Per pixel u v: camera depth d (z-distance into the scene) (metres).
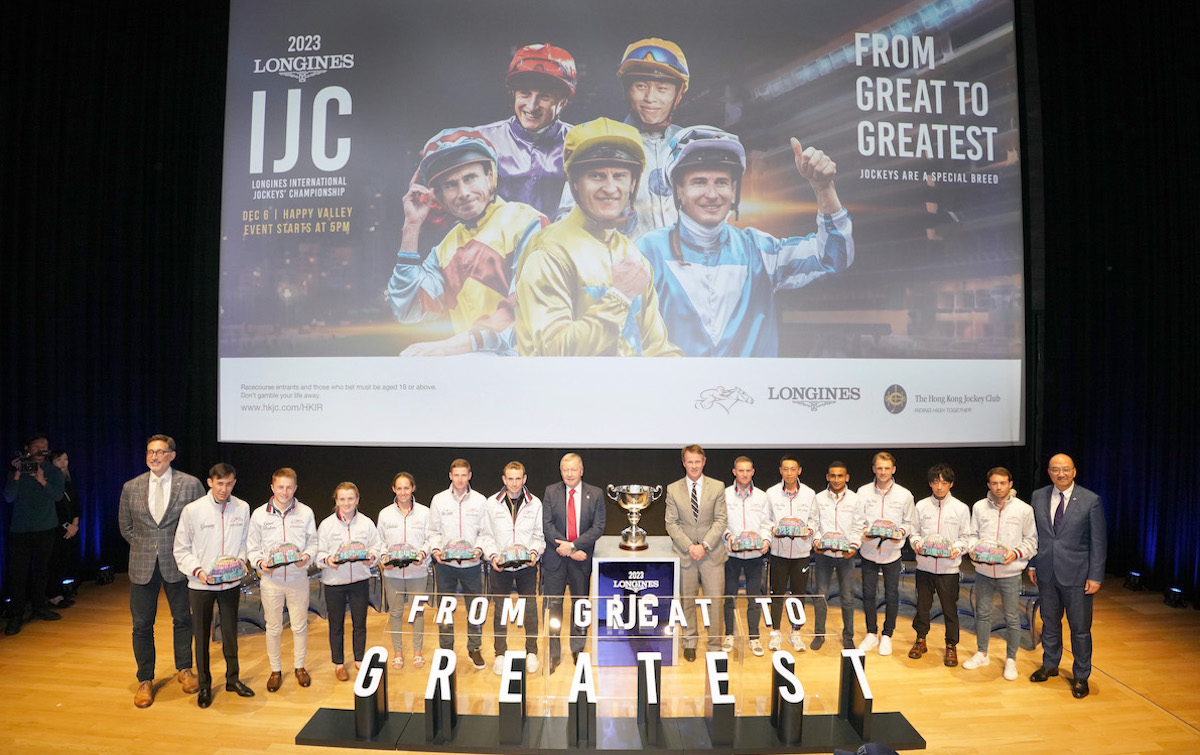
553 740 3.61
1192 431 5.79
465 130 5.97
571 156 5.93
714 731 3.53
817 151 6.01
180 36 6.54
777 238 5.97
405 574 4.59
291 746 3.68
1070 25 6.48
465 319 5.95
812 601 3.90
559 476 6.09
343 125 6.05
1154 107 6.05
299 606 4.35
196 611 4.06
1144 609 5.81
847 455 6.14
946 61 6.12
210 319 6.18
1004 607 4.54
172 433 6.57
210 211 6.20
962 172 6.10
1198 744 3.76
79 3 6.25
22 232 5.89
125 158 6.50
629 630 4.45
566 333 5.92
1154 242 6.08
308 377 6.04
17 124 5.84
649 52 5.96
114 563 6.52
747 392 5.94
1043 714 4.07
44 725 3.88
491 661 3.91
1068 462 4.32
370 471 6.14
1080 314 6.55
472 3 6.00
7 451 5.74
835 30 6.04
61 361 6.15
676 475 6.12
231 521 4.14
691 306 5.93
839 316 5.99
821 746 3.58
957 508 4.75
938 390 6.05
